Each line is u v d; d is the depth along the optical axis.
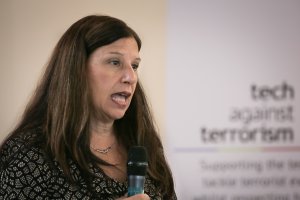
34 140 3.10
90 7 7.04
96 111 3.28
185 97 7.22
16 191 2.97
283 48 7.48
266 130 7.41
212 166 7.29
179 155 7.21
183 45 7.25
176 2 7.27
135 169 3.05
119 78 3.22
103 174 3.14
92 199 3.04
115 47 3.21
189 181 7.23
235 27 7.39
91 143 3.30
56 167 3.04
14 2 6.90
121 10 7.13
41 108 3.32
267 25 7.46
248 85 7.39
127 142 3.53
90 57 3.23
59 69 3.26
